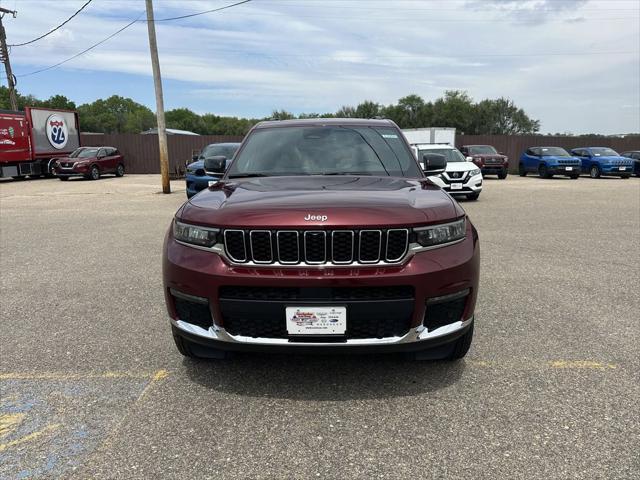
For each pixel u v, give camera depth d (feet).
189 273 9.32
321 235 8.82
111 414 9.30
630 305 15.35
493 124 243.40
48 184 69.92
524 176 86.53
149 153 98.32
